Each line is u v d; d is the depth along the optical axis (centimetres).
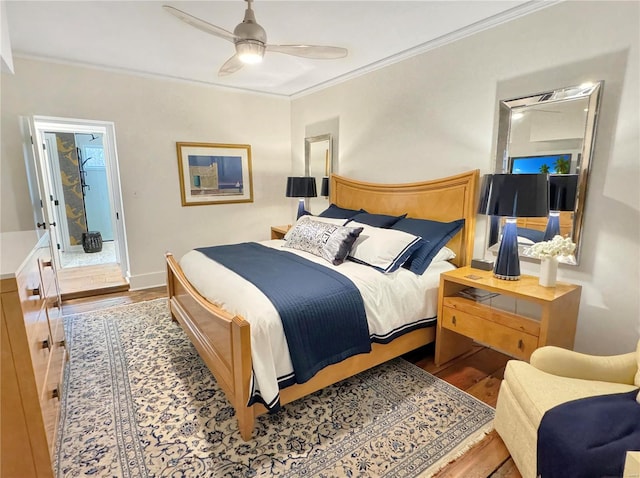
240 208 480
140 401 210
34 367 143
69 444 176
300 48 231
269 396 168
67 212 632
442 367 250
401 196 330
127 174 395
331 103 418
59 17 252
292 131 502
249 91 462
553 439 128
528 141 239
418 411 202
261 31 204
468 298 245
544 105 229
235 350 170
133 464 164
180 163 425
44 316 181
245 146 470
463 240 279
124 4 234
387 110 345
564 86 220
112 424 190
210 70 380
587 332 223
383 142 354
